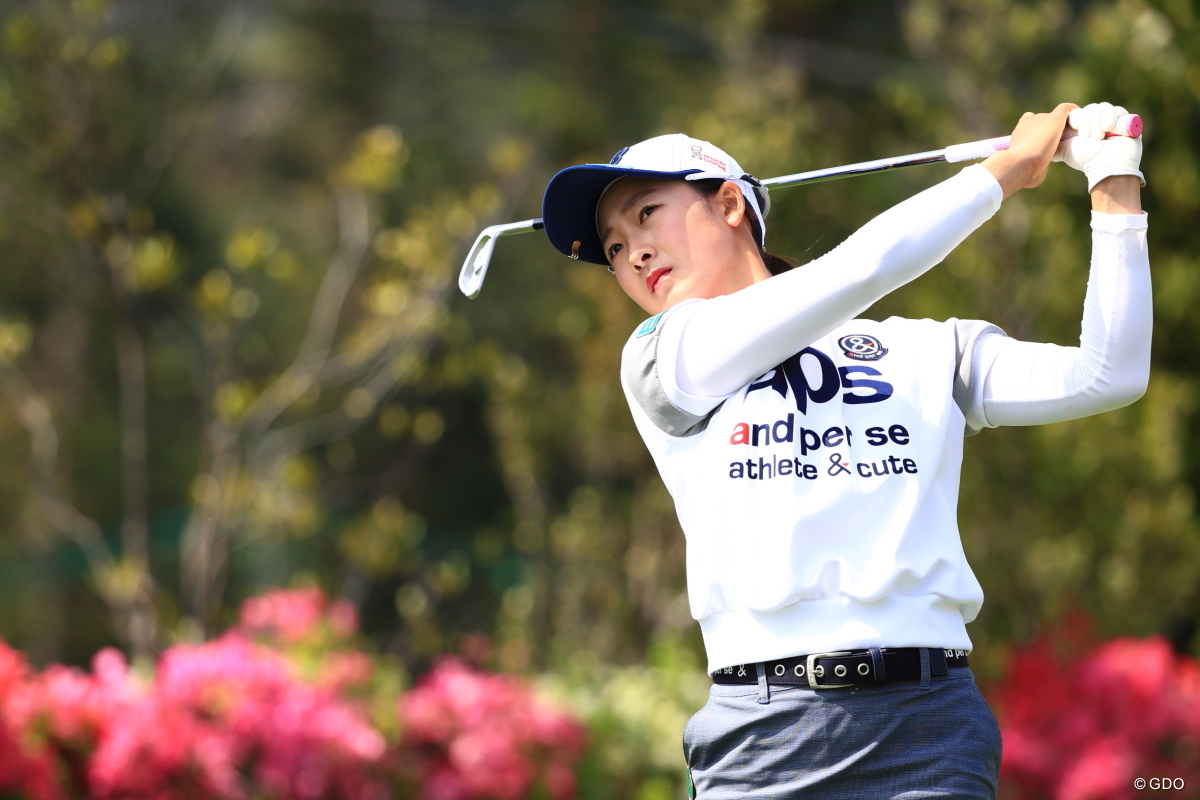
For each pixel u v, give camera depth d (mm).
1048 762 22297
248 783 20188
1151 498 27234
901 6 53625
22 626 53062
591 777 23547
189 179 56312
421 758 21969
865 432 7453
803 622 7125
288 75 59906
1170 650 26734
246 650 21141
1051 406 7836
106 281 26500
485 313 52344
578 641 32312
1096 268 7582
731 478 7395
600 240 8906
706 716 7465
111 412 53812
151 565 25781
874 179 33812
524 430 35219
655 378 7668
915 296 29219
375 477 42188
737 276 8320
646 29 57031
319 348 28109
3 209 28906
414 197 50156
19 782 18953
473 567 43969
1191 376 29109
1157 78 28828
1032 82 33281
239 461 25656
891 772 6949
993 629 27625
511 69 59438
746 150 30984
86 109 25391
